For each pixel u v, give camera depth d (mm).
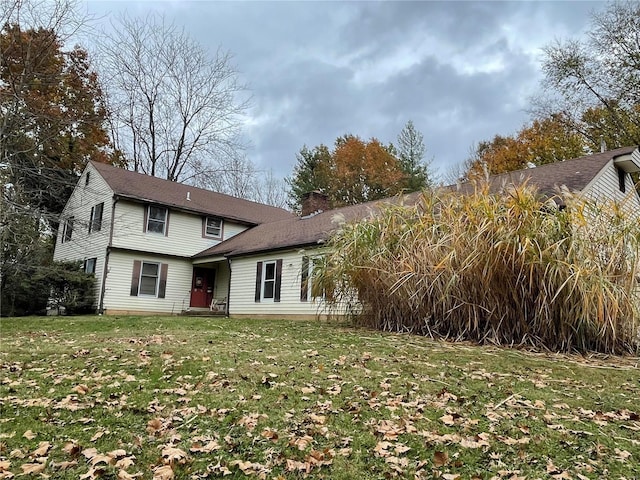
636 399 4055
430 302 7449
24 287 14922
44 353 5648
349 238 8516
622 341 6344
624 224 6672
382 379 4508
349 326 8867
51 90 17172
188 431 3205
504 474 2605
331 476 2611
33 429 3188
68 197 18719
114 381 4332
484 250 6609
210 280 18234
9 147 13320
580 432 3201
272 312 14250
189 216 17766
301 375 4605
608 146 19812
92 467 2652
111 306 15453
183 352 5551
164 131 24641
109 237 15609
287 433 3176
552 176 10719
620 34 18672
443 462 2748
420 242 7562
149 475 2584
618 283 6426
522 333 6574
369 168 28906
